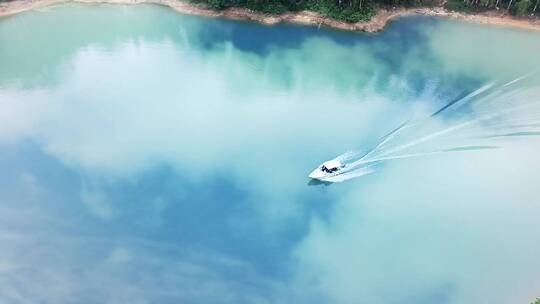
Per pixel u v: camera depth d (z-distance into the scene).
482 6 95.94
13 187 62.69
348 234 57.78
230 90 78.44
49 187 62.81
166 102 75.62
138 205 60.75
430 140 69.06
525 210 59.88
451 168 65.00
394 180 63.53
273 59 86.12
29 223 58.78
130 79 80.38
